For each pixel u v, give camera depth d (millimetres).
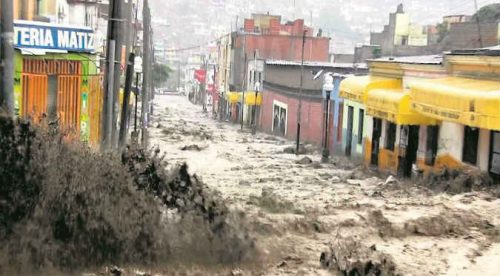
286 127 104625
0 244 15438
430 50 109812
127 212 17109
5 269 15242
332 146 74500
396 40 122875
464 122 38562
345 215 26922
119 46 35938
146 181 18734
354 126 66188
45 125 17406
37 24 41469
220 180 42656
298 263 19312
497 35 84312
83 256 16250
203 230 18531
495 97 36094
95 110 52469
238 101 147000
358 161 61625
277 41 150500
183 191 19125
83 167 16844
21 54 40562
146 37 71875
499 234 25109
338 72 89062
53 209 16078
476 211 29062
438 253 22078
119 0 34469
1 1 20359
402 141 52094
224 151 67562
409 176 48156
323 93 78688
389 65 56969
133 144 23578
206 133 96562
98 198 16672
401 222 25641
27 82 41438
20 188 15875
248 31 160500
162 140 79000
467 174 38781
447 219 26641
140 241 17156
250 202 29266
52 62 43562
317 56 151750
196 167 51500
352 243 21422
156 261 17281
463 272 19781
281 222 23984
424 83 44938
